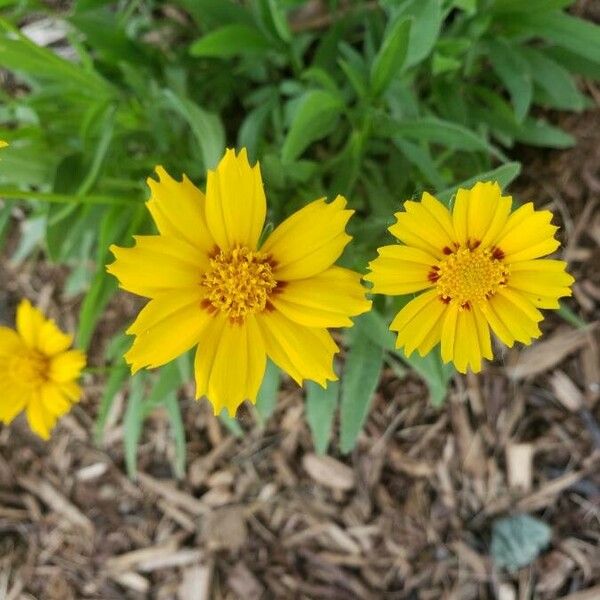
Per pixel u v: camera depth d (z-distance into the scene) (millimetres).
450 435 249
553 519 245
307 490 257
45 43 259
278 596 256
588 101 224
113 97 197
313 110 173
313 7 238
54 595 268
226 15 204
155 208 119
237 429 223
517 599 244
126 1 243
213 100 232
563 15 184
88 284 256
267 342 129
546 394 244
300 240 124
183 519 264
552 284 126
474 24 191
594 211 235
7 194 152
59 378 193
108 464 268
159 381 192
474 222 122
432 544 250
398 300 155
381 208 197
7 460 273
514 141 237
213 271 125
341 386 244
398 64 169
